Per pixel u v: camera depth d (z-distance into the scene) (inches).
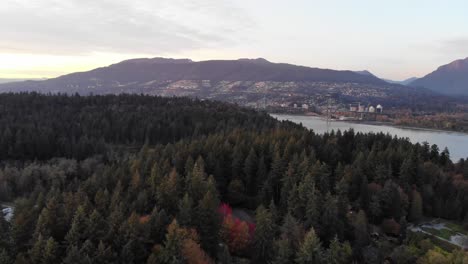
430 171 4517.7
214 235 2910.9
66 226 2770.7
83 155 6407.5
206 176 4008.4
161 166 4116.6
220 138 5290.4
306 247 2625.5
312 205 3243.1
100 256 2367.1
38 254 2383.1
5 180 4975.4
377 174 4288.9
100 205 3083.2
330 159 4746.6
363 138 5787.4
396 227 3580.2
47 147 6422.2
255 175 4320.9
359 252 3038.9
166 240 2662.4
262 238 2822.3
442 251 3161.9
